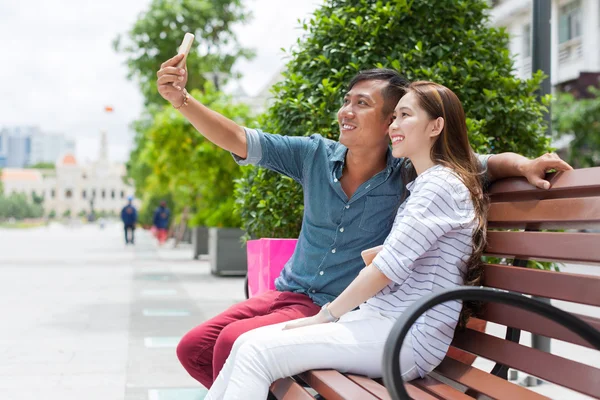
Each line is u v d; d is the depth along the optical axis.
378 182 2.65
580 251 1.89
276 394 2.16
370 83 2.64
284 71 4.27
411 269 2.20
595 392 1.70
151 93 25.66
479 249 2.22
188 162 14.38
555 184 2.07
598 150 20.25
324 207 2.71
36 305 7.72
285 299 2.77
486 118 3.71
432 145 2.34
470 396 2.07
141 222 64.38
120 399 3.61
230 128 2.73
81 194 152.00
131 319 6.63
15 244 28.50
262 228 4.25
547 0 4.38
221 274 12.29
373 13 3.96
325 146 2.78
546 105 4.28
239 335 2.54
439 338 2.16
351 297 2.18
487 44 3.97
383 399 1.81
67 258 17.56
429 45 3.86
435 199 2.16
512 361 2.04
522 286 2.10
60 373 4.24
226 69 25.38
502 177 2.39
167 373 4.25
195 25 24.83
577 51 23.33
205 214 17.08
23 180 155.50
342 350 2.15
